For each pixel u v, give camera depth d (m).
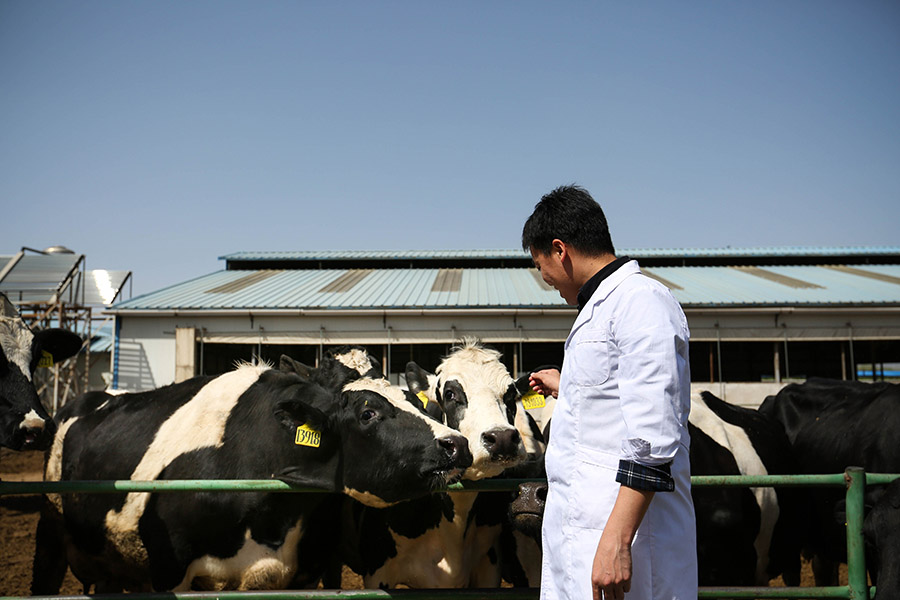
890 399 5.87
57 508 5.55
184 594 3.49
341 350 4.76
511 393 4.91
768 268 28.22
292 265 30.27
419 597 3.53
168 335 21.64
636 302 2.51
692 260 29.72
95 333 32.81
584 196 2.76
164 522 4.56
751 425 6.33
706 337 21.38
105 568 5.18
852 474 3.64
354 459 4.03
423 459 3.77
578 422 2.65
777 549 5.78
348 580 8.21
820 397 6.97
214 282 26.19
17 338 5.22
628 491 2.33
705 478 3.58
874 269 27.39
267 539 4.44
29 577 8.05
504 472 5.16
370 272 28.22
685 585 2.52
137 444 5.01
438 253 30.66
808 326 21.25
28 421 4.96
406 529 5.03
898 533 3.54
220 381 5.12
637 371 2.41
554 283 2.85
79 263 28.14
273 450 4.43
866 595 3.63
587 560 2.54
